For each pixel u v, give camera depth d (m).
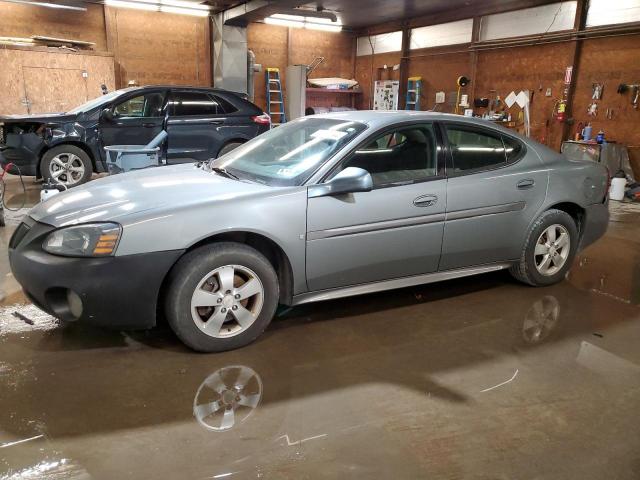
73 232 2.54
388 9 12.16
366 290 3.18
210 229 2.63
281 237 2.78
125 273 2.52
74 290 2.51
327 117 3.55
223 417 2.23
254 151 3.52
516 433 2.18
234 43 12.62
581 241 4.02
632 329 3.25
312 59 14.84
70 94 10.98
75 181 7.30
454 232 3.33
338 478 1.88
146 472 1.88
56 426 2.13
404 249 3.17
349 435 2.13
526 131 10.05
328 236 2.92
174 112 7.64
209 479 1.86
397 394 2.46
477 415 2.30
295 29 14.35
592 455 2.05
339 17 13.32
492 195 3.43
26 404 2.28
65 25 11.50
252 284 2.80
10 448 1.99
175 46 12.71
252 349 2.86
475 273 3.59
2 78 10.27
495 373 2.68
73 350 2.78
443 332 3.14
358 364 2.73
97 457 1.96
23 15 11.05
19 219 5.68
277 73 14.11
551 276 3.89
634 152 8.67
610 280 4.18
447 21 12.21
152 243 2.54
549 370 2.72
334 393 2.45
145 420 2.19
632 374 2.70
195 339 2.71
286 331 3.10
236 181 3.04
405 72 13.78
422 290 3.84
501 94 11.06
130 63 12.27
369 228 3.02
